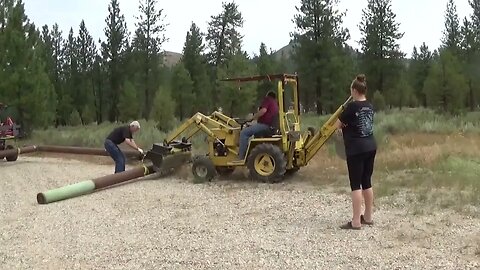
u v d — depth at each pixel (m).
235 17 43.31
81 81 42.91
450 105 27.84
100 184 10.45
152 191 10.31
